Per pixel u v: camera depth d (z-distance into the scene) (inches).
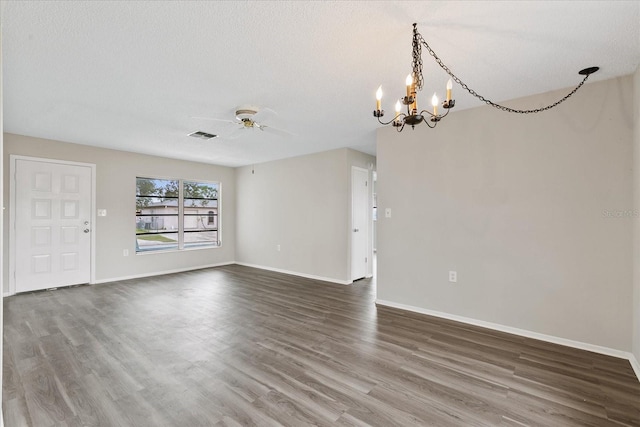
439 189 139.6
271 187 248.8
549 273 114.2
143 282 205.2
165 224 237.9
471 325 130.0
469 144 131.6
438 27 76.0
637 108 94.7
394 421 71.6
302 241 227.1
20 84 105.5
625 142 100.9
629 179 100.3
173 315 140.9
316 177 218.2
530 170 117.7
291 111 133.3
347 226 203.2
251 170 265.3
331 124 151.6
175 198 243.8
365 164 223.9
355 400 79.2
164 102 122.1
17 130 161.5
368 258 227.9
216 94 114.7
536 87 110.3
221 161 251.1
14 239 170.7
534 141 116.9
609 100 103.4
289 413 74.3
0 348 58.6
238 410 75.2
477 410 75.5
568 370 93.7
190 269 249.8
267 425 70.2
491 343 112.2
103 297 168.7
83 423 70.4
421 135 144.8
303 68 96.0
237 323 131.4
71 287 189.0
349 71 98.0
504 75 101.1
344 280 204.1
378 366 95.9
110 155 205.0
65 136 173.0
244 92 113.2
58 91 111.3
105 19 72.1
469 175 131.6
